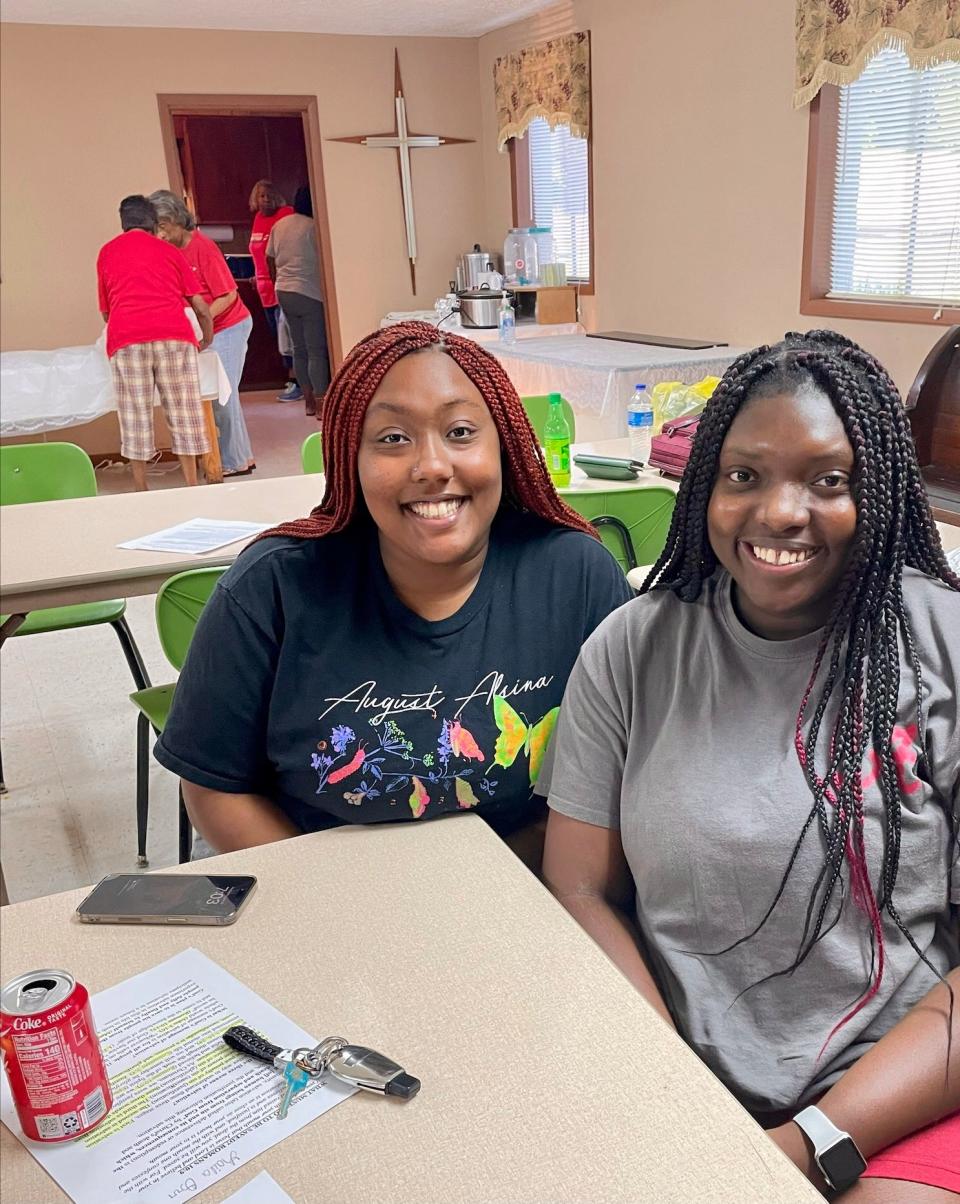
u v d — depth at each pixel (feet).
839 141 13.80
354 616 4.06
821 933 3.13
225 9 18.94
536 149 21.98
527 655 4.21
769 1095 3.13
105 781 8.95
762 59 14.47
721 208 15.94
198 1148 2.44
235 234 30.96
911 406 8.50
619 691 3.57
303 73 21.72
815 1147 2.73
